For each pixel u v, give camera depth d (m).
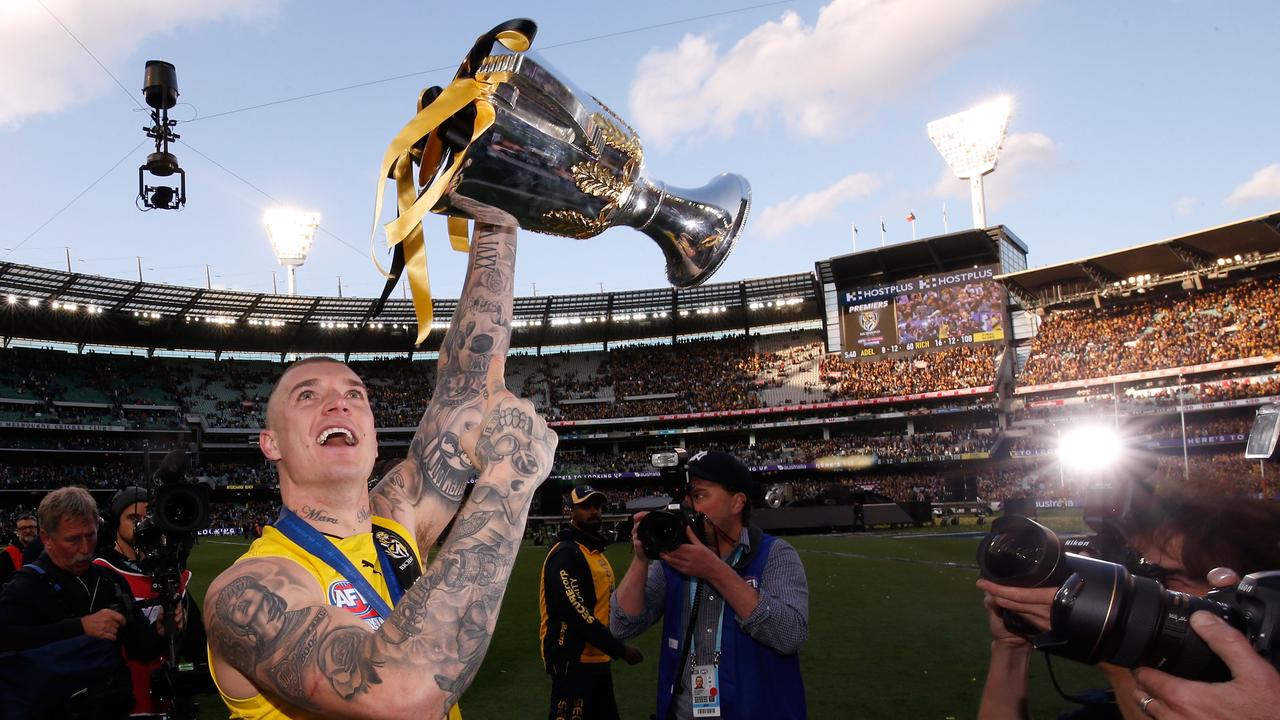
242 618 1.32
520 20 1.60
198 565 23.02
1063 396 45.84
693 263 2.07
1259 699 1.08
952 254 49.22
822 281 53.03
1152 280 44.03
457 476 1.92
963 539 25.36
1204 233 40.38
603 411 55.94
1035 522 1.38
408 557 1.73
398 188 1.71
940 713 6.25
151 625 3.32
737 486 3.24
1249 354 40.00
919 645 8.90
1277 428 3.87
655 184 1.94
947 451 45.38
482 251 1.89
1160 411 40.56
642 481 53.44
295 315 53.50
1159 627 1.16
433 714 1.20
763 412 52.00
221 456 53.22
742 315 57.75
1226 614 1.23
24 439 46.12
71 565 3.78
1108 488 2.27
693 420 54.53
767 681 3.07
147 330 52.06
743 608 2.89
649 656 8.84
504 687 7.56
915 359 49.44
